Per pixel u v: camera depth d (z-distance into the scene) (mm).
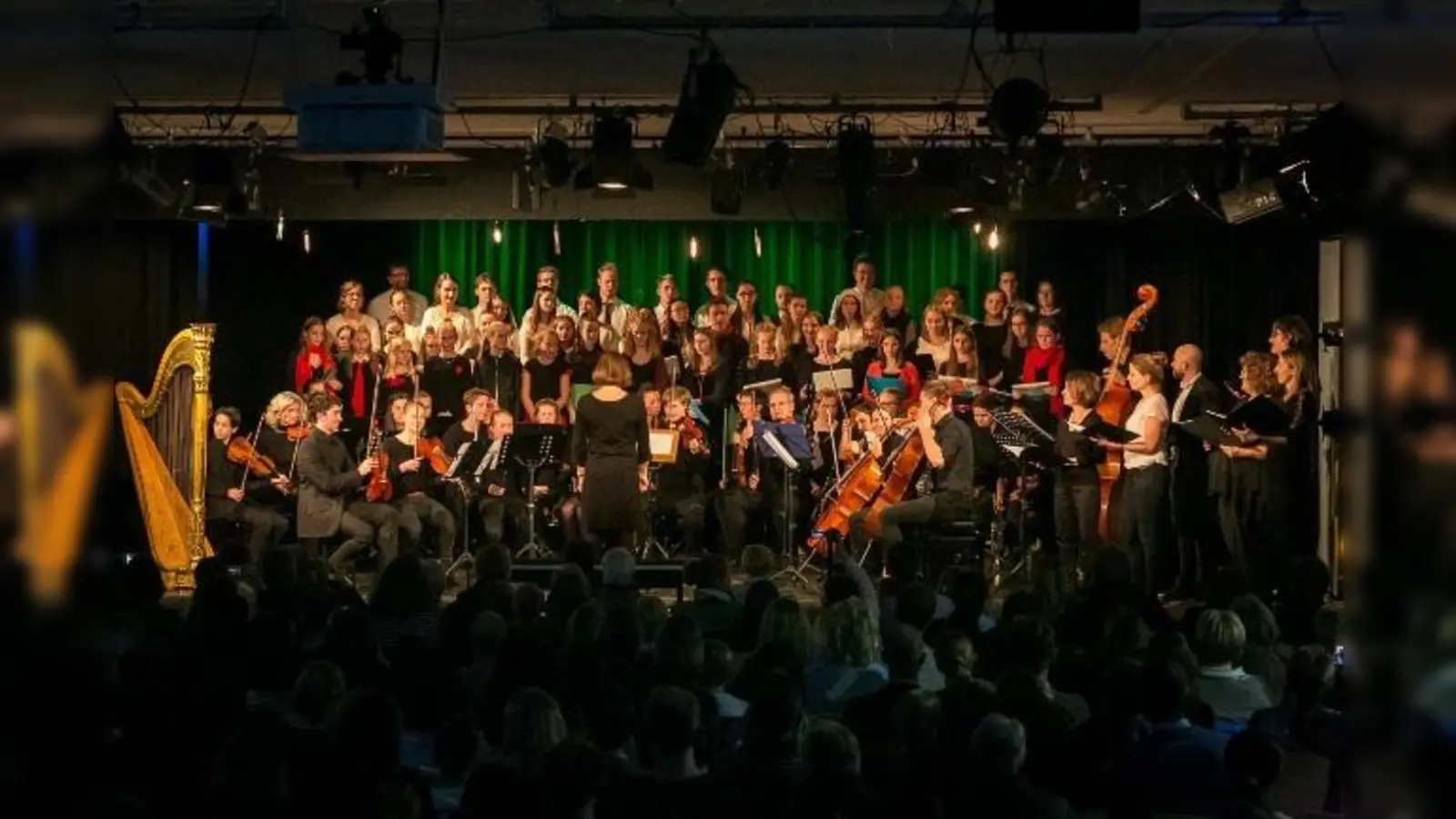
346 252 16766
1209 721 5617
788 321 15969
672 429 14656
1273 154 12742
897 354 15344
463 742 5184
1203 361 16312
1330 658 6082
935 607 7523
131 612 6836
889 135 15320
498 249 16781
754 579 8508
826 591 7934
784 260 16766
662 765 4922
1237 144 13539
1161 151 15297
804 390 15570
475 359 16000
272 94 13148
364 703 4578
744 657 7516
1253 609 7133
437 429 15562
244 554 9391
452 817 4535
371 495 14133
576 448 12008
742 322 16250
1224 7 10367
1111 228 16453
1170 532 13500
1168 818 5020
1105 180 15234
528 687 5270
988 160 14125
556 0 10297
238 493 14000
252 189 13992
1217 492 12984
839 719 6031
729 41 11289
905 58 11828
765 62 11977
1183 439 14117
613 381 11953
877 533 13125
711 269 16344
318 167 15758
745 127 15070
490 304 16297
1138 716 5492
